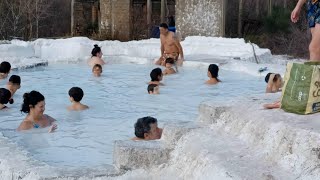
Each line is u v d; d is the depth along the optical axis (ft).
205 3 53.11
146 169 13.83
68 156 16.63
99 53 42.39
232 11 61.67
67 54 46.85
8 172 13.39
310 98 13.06
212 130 14.74
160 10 68.74
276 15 58.39
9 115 23.48
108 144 18.44
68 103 26.35
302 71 13.29
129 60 43.93
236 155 12.28
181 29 54.60
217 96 28.40
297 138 11.28
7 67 33.42
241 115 14.33
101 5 66.18
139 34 66.23
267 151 12.01
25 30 71.26
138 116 23.48
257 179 10.60
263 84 32.14
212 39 47.44
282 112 13.71
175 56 40.45
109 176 13.35
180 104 26.27
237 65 37.50
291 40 55.21
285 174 10.80
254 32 60.95
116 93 29.50
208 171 11.73
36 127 20.66
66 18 79.20
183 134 14.64
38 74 36.86
